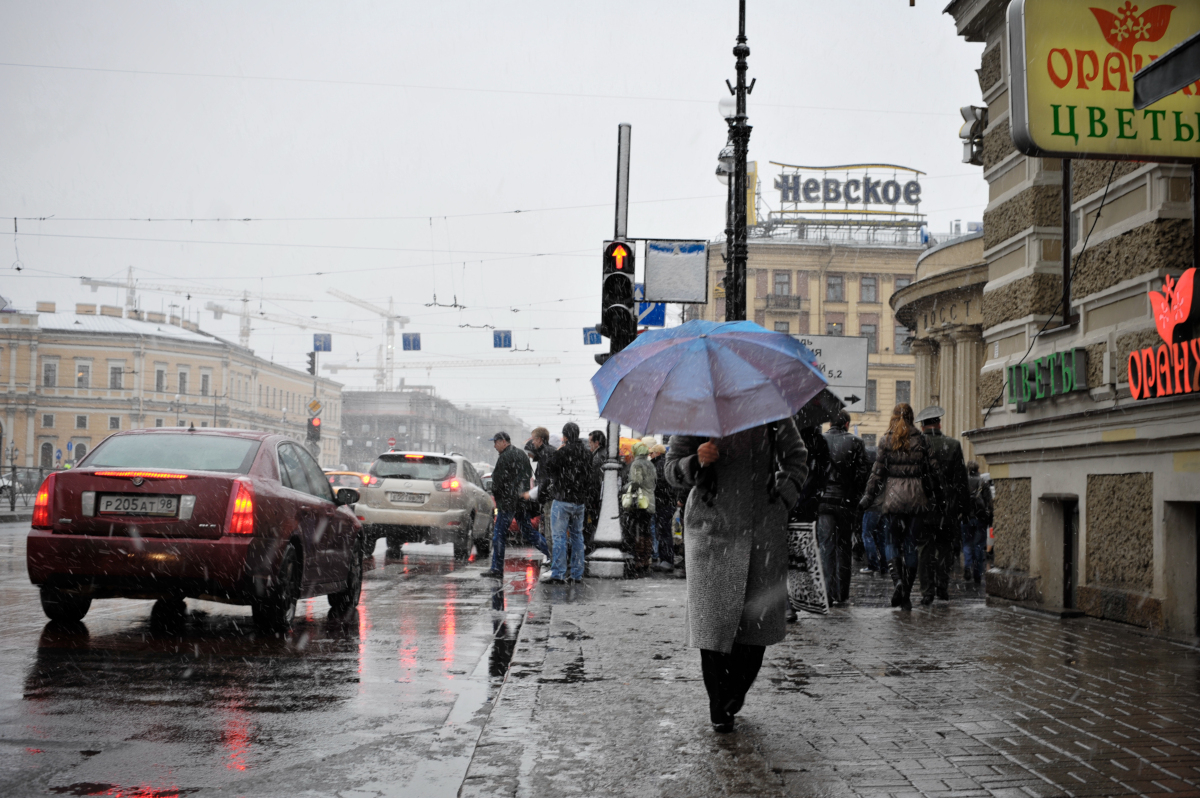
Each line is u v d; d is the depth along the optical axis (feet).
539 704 17.42
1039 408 31.12
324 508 29.55
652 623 27.50
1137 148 24.41
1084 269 29.63
